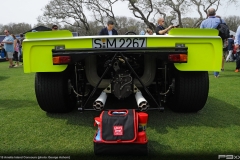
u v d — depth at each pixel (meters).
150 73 3.31
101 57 3.47
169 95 3.66
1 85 6.46
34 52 2.99
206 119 3.37
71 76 3.54
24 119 3.46
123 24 34.19
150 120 3.32
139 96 3.04
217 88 5.57
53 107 3.47
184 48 2.88
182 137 2.78
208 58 2.99
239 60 8.46
